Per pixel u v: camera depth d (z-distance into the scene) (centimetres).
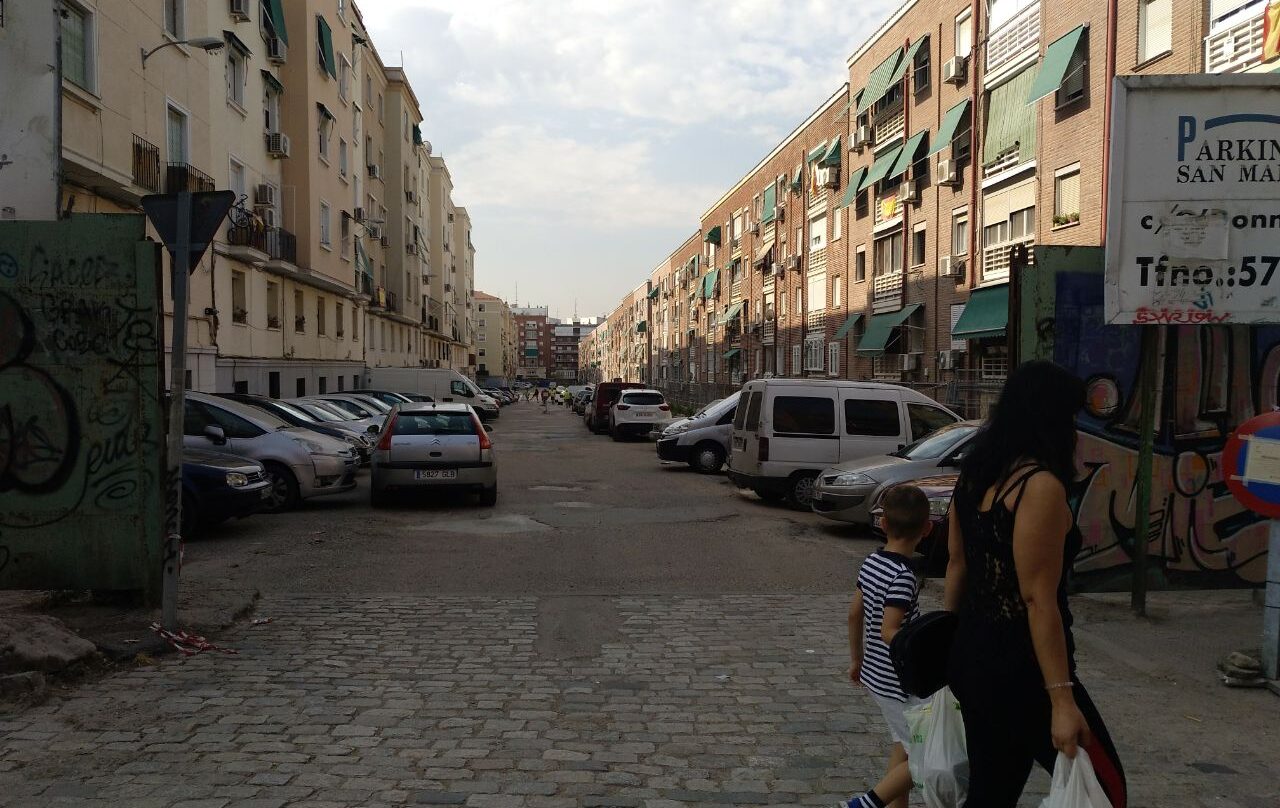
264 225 2606
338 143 3403
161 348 650
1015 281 714
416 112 5444
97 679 535
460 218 8369
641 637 650
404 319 5016
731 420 1917
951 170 2430
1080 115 1884
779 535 1111
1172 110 615
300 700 504
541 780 402
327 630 656
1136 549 688
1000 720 257
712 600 768
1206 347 711
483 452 1313
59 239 645
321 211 3117
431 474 1294
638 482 1722
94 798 377
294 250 2884
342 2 3484
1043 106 2019
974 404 2084
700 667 578
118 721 468
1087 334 711
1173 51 1595
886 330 2834
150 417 651
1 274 645
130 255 645
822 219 3706
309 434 1338
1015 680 254
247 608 702
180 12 2034
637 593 793
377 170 4375
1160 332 711
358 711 488
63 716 473
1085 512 711
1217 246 614
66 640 554
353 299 3822
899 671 286
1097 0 1819
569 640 638
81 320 646
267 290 2706
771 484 1342
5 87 924
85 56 1583
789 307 4138
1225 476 543
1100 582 714
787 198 4175
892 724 329
